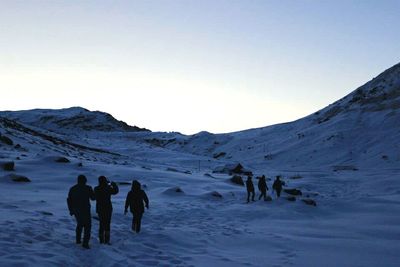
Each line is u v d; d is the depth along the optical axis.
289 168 93.62
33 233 9.27
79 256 8.09
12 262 6.60
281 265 8.95
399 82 157.38
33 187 21.23
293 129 162.25
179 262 8.60
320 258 9.88
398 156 89.25
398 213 19.78
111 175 29.66
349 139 117.06
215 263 8.77
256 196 25.97
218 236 12.50
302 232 14.23
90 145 114.56
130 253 9.03
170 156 102.62
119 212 14.99
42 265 6.79
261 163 112.50
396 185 37.31
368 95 161.00
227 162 97.69
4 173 24.38
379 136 112.62
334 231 14.66
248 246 11.39
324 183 43.09
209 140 180.50
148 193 23.59
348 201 24.17
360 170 75.06
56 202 16.08
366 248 11.38
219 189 28.66
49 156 30.88
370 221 17.36
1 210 12.14
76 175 27.02
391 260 9.84
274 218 18.03
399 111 128.75
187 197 22.67
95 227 11.53
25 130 73.06
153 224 13.76
